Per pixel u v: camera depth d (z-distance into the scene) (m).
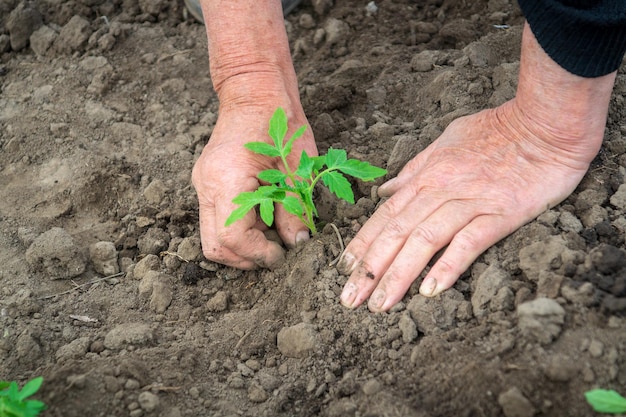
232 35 1.02
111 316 1.00
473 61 1.13
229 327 0.99
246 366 0.96
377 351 0.94
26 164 1.14
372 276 0.95
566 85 0.93
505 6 1.22
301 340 0.95
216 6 1.01
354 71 1.18
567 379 0.87
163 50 1.25
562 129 0.95
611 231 0.95
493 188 0.96
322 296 0.97
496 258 0.95
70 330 0.99
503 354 0.90
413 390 0.91
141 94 1.21
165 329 0.99
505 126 0.98
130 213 1.09
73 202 1.10
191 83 1.21
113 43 1.26
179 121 1.17
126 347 0.97
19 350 0.96
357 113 1.14
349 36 1.24
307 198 0.98
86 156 1.13
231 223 0.94
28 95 1.21
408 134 1.09
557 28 0.89
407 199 0.97
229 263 1.00
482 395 0.88
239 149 0.99
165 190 1.09
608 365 0.87
